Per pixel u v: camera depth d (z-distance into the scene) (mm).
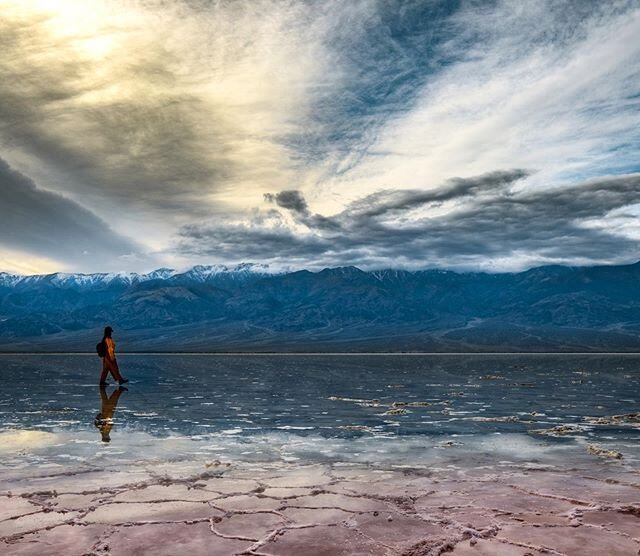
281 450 8703
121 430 10648
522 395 18375
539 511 5387
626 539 4586
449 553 4266
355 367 43656
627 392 19578
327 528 4867
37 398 16594
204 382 24594
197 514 5277
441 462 7828
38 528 4848
